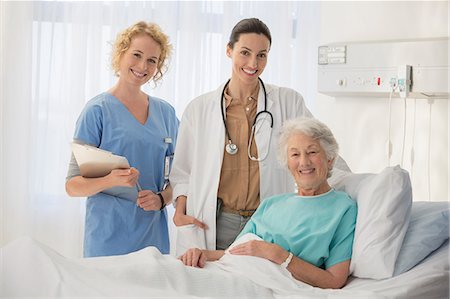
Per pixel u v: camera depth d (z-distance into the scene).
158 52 2.70
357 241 2.05
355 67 2.92
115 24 3.54
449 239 2.12
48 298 1.68
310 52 3.77
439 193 2.76
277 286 1.96
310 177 2.16
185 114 2.59
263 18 3.70
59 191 3.55
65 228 3.56
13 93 3.50
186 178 2.60
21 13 3.47
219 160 2.46
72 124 3.51
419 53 2.72
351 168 3.06
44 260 1.77
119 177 2.48
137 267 1.87
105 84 3.58
